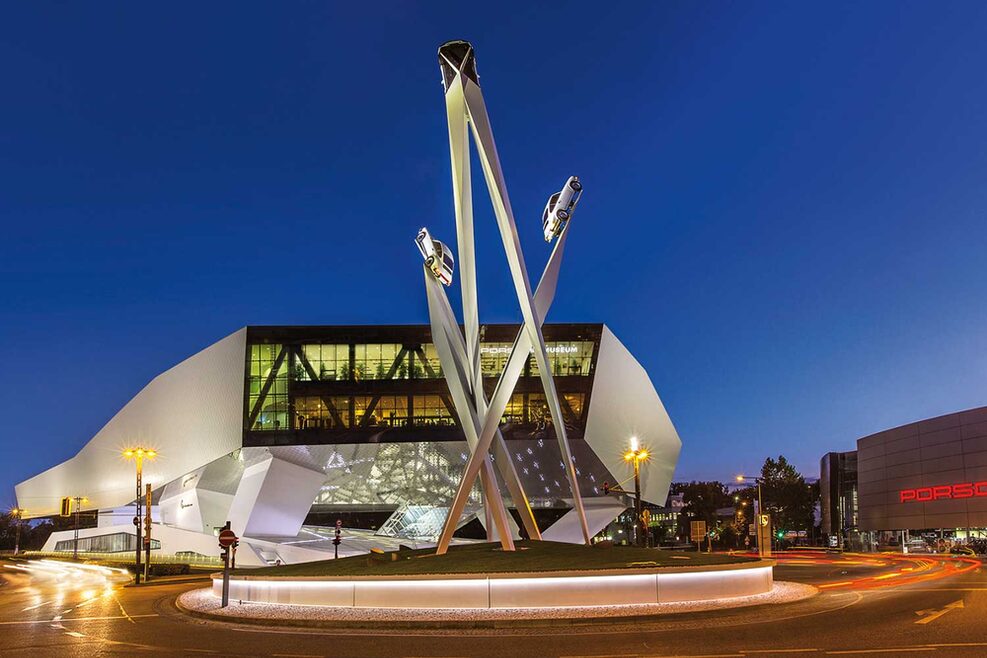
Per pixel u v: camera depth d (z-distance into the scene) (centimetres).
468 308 3194
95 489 7400
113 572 5781
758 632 1753
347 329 7094
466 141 3020
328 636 1855
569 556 2708
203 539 6538
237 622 2194
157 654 1600
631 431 7375
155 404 7206
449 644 1675
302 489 6825
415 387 7075
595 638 1714
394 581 2302
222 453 6962
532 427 7081
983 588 2975
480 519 7019
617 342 7381
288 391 7031
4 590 4072
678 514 13975
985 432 8812
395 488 7062
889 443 10256
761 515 3906
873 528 10531
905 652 1452
